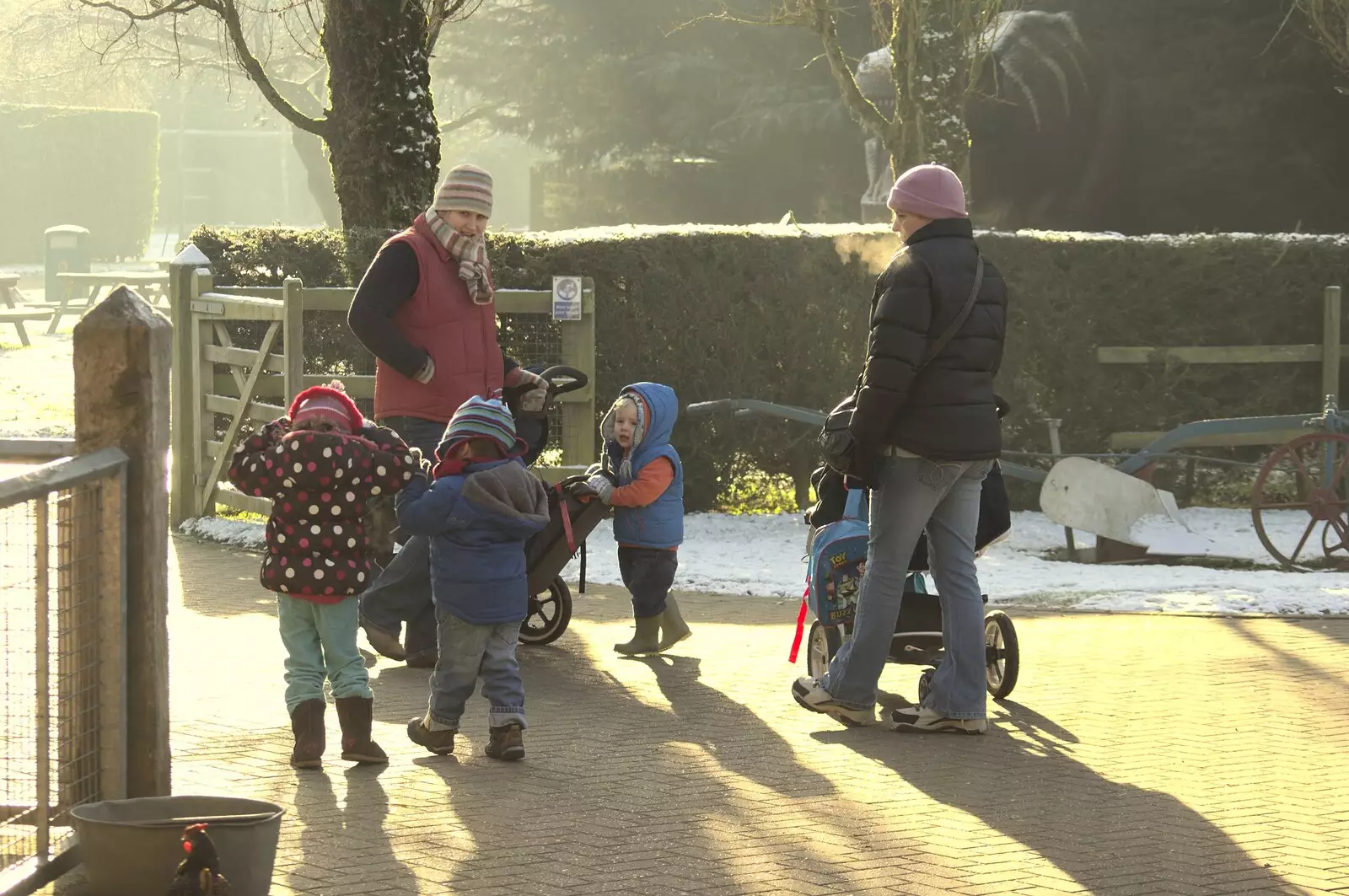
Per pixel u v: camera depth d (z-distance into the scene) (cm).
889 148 1569
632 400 806
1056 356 1391
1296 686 761
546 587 830
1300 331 1440
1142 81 2342
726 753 635
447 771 600
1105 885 480
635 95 3759
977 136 2205
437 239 771
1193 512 1394
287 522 585
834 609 741
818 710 689
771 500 1388
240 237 1262
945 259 657
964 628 673
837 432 674
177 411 1254
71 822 464
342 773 593
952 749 646
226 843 422
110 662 475
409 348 755
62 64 4412
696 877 480
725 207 3828
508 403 808
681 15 3728
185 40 3797
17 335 3234
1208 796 579
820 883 477
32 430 1684
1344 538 1183
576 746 643
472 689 623
